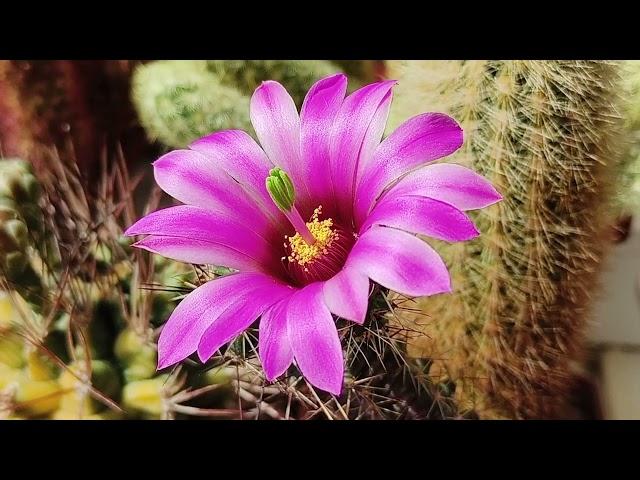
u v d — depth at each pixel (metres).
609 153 0.11
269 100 0.09
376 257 0.07
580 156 0.10
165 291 0.11
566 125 0.10
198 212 0.09
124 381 0.10
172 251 0.08
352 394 0.10
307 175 0.09
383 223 0.08
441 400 0.11
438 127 0.08
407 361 0.11
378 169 0.08
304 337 0.07
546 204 0.11
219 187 0.09
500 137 0.10
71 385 0.10
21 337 0.10
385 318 0.09
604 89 0.10
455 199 0.08
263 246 0.09
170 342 0.08
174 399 0.10
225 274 0.10
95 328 0.10
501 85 0.10
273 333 0.08
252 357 0.10
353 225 0.09
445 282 0.07
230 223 0.09
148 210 0.12
